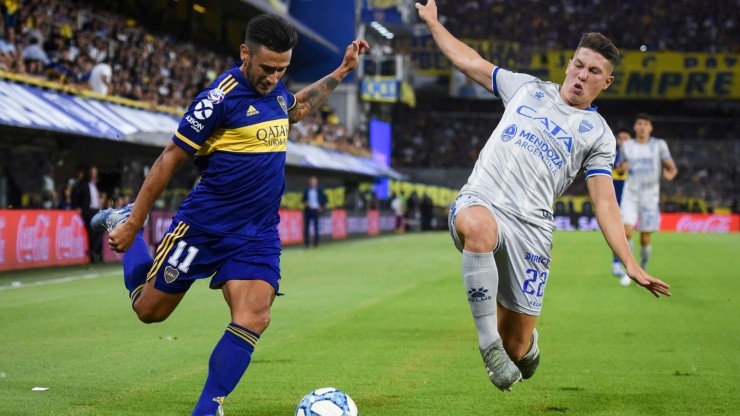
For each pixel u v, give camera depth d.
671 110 124.88
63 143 44.25
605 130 11.96
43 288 30.36
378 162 107.00
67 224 40.22
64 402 12.67
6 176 41.97
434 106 126.25
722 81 113.38
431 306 25.80
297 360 16.47
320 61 98.12
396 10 103.50
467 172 115.94
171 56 61.72
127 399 12.90
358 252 55.81
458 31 124.56
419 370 15.45
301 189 83.69
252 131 10.45
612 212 11.71
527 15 124.69
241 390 13.71
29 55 43.12
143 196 10.30
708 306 26.02
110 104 46.38
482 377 14.80
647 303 26.80
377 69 98.81
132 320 22.17
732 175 117.00
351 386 14.03
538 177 11.79
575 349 18.09
